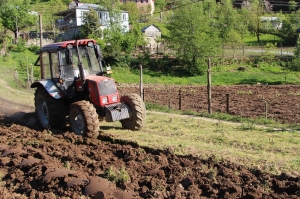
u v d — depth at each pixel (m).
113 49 43.72
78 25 56.41
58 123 11.37
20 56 44.97
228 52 50.69
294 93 26.69
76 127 10.59
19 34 59.25
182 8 44.28
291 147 9.15
